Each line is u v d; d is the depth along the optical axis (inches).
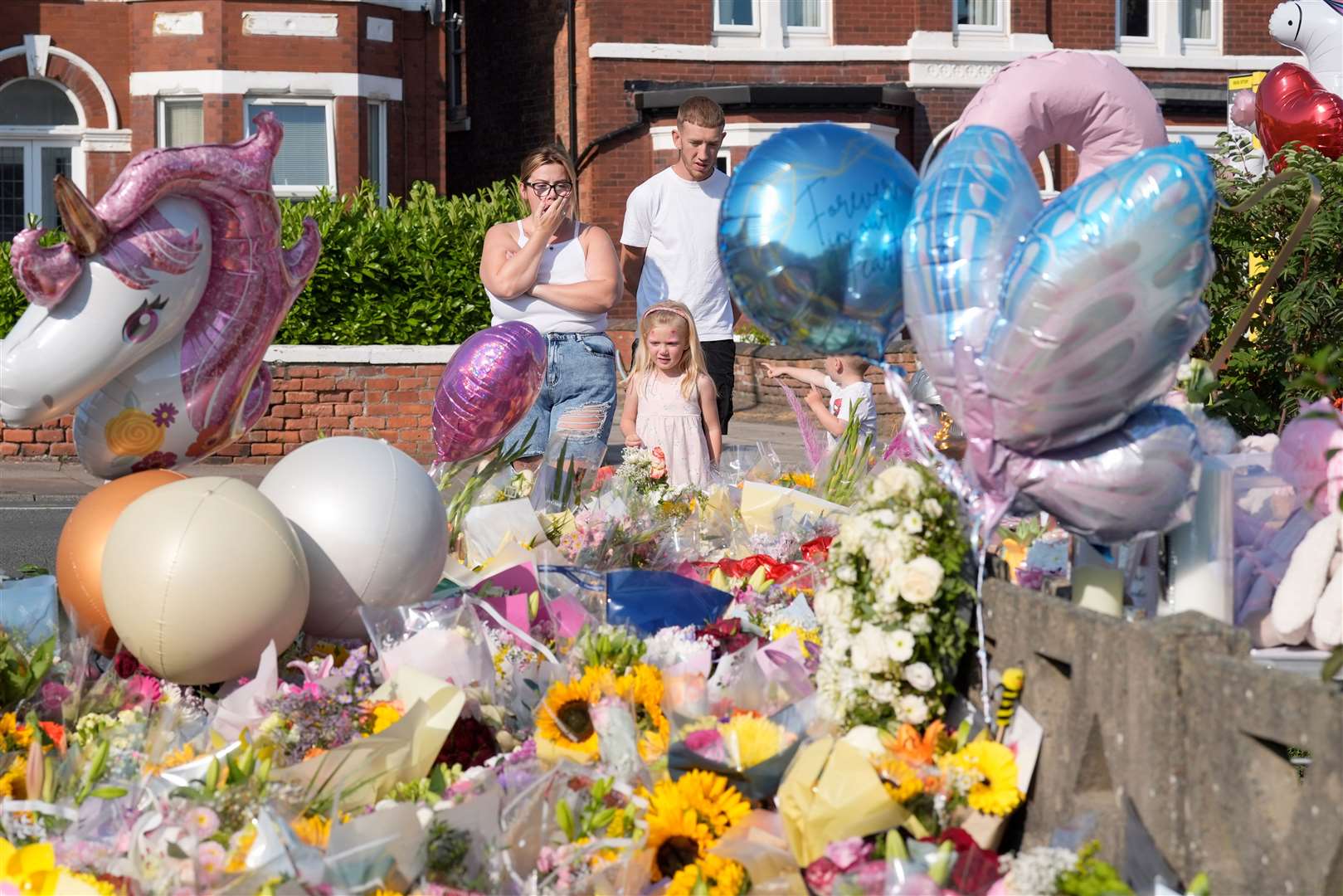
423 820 116.6
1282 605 139.3
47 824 122.9
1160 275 108.3
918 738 122.3
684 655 152.1
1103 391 113.7
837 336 135.9
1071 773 114.2
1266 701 96.9
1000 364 115.0
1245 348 287.1
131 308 155.5
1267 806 97.6
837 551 133.3
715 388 290.4
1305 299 275.3
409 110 840.3
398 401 547.2
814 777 116.4
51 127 813.9
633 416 278.1
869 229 129.9
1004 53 916.0
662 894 117.2
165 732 137.4
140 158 155.6
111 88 808.9
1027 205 121.9
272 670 144.3
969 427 122.5
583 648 148.0
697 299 299.4
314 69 801.6
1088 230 108.7
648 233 302.0
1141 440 118.6
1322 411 122.2
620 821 121.3
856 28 903.7
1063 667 120.3
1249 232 286.7
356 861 109.9
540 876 117.3
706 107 293.4
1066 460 120.0
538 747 133.7
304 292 548.4
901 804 114.9
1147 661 106.3
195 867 108.1
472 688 146.6
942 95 909.2
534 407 255.6
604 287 255.3
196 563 143.9
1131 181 108.1
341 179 807.1
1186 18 968.9
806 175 131.4
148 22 795.4
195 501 148.5
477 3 1005.8
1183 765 103.8
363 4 808.3
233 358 167.3
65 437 536.7
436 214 564.4
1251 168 426.0
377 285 554.9
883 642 125.6
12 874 111.0
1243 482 146.8
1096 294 109.2
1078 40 936.3
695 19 888.9
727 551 219.1
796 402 273.3
